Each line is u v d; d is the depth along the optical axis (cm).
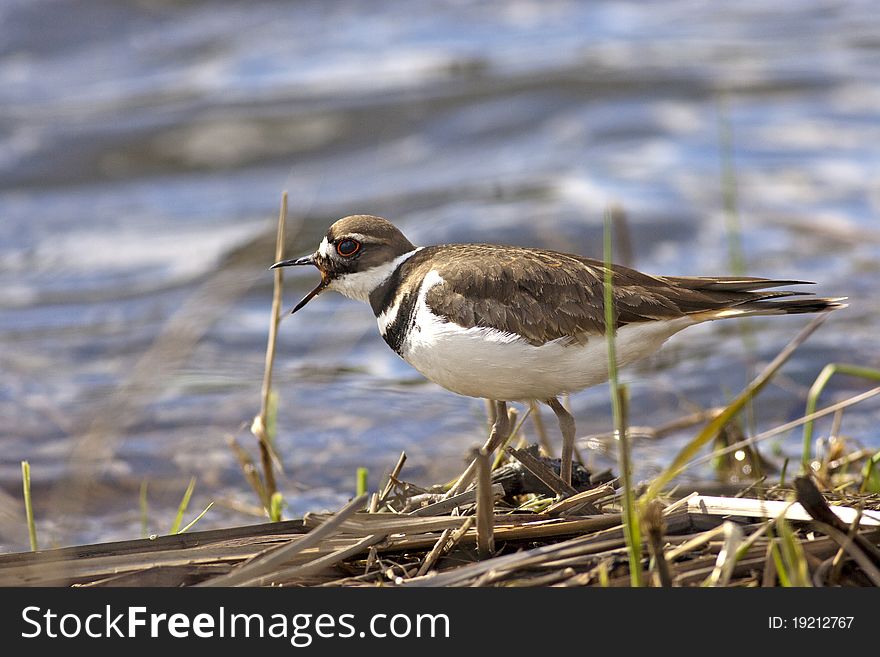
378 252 987
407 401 1388
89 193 2102
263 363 1503
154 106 2372
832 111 2222
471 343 894
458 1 2884
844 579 741
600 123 2217
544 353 890
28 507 921
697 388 1406
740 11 2875
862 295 1585
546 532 815
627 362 923
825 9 2870
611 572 757
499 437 944
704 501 810
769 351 1482
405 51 2586
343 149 2212
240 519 1142
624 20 2795
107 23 2706
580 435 1288
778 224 1803
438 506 883
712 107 2266
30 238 1931
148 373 1138
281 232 1130
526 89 2336
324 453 1267
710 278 926
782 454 1212
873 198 1880
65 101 2411
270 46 2645
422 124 2252
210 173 2161
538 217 1853
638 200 1897
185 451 1272
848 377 1395
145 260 1825
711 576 733
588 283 899
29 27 2652
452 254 951
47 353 1531
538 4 2880
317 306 1684
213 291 1520
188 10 2786
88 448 1138
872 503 854
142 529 1103
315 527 827
